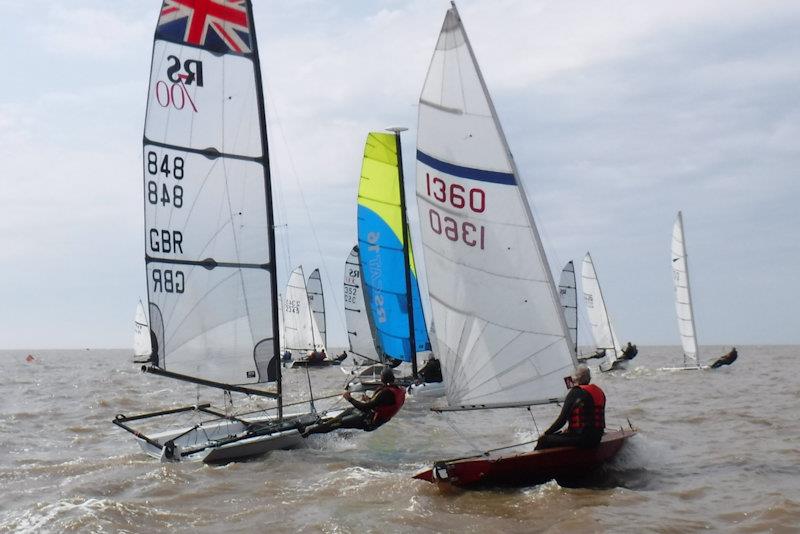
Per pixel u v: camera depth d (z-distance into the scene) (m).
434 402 19.47
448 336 10.41
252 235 12.21
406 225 22.00
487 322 10.10
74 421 17.39
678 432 13.50
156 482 9.72
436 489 8.87
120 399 22.52
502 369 10.04
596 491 8.74
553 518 7.67
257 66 12.18
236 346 12.22
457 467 8.80
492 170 9.98
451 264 10.36
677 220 37.56
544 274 9.75
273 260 12.26
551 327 9.75
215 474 10.22
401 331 22.47
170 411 11.88
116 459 11.56
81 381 35.59
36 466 11.18
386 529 7.39
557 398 9.73
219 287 12.18
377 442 12.88
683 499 8.43
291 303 51.19
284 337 51.53
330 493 8.90
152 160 12.10
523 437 13.24
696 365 37.56
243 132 12.15
